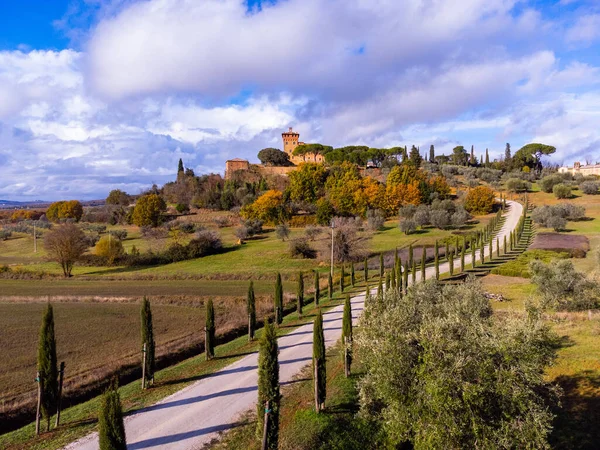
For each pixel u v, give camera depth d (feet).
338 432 53.11
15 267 246.27
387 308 58.13
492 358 41.39
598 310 108.68
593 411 61.11
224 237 319.68
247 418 56.13
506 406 40.83
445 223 297.74
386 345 46.37
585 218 297.53
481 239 207.82
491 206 347.56
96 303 148.36
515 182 419.13
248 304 98.89
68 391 71.87
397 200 357.82
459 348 41.39
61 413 61.57
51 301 152.66
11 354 91.20
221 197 441.68
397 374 44.70
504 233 267.18
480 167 593.01
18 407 65.21
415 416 43.09
